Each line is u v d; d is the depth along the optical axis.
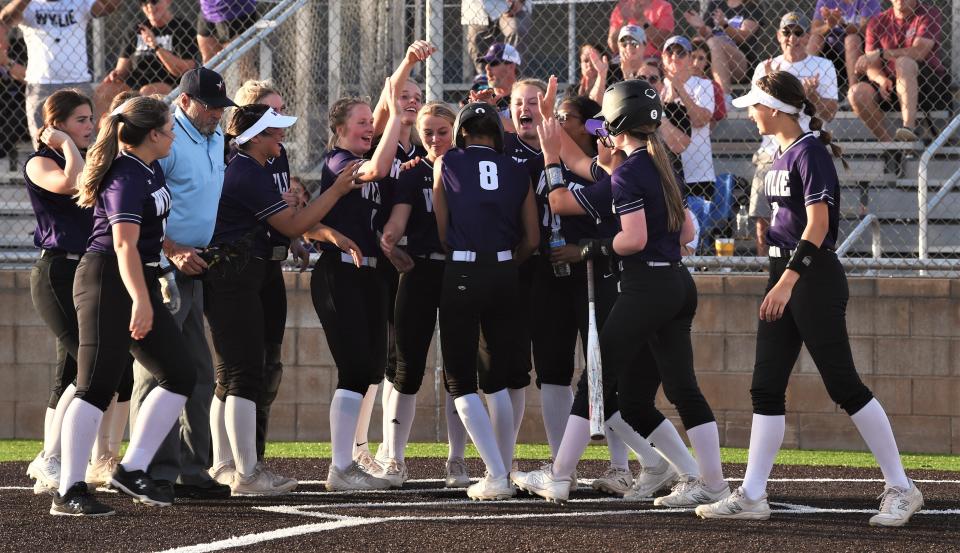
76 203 20.22
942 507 20.34
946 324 29.64
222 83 20.83
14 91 38.34
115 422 22.36
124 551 16.06
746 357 30.17
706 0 39.03
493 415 21.77
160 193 18.88
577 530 17.69
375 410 30.62
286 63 36.72
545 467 20.77
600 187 20.06
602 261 20.75
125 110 18.47
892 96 35.94
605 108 19.33
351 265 21.94
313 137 36.62
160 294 19.42
